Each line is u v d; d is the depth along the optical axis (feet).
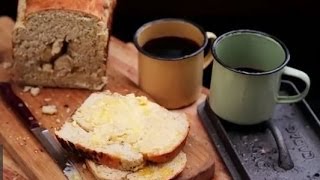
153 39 2.50
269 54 2.36
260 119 2.32
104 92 2.39
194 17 3.48
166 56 2.42
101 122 2.24
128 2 3.43
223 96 2.30
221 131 2.32
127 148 2.13
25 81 2.52
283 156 2.23
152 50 2.46
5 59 2.63
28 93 2.49
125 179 2.11
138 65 2.50
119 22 3.50
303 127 2.39
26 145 2.26
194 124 2.43
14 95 2.42
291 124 2.40
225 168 2.27
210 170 2.20
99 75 2.50
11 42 2.62
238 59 2.40
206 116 2.43
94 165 2.13
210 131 2.37
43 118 2.38
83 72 2.50
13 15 3.46
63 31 2.41
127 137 2.18
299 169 2.22
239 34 2.34
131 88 2.52
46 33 2.41
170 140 2.17
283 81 2.53
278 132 2.30
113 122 2.24
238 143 2.31
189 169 2.17
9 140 2.27
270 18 3.48
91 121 2.24
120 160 2.09
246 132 2.35
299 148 2.30
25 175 2.22
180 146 2.17
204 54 2.54
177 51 2.45
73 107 2.44
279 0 3.41
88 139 2.17
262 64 2.39
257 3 3.42
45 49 2.45
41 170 2.17
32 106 2.43
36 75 2.51
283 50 2.29
